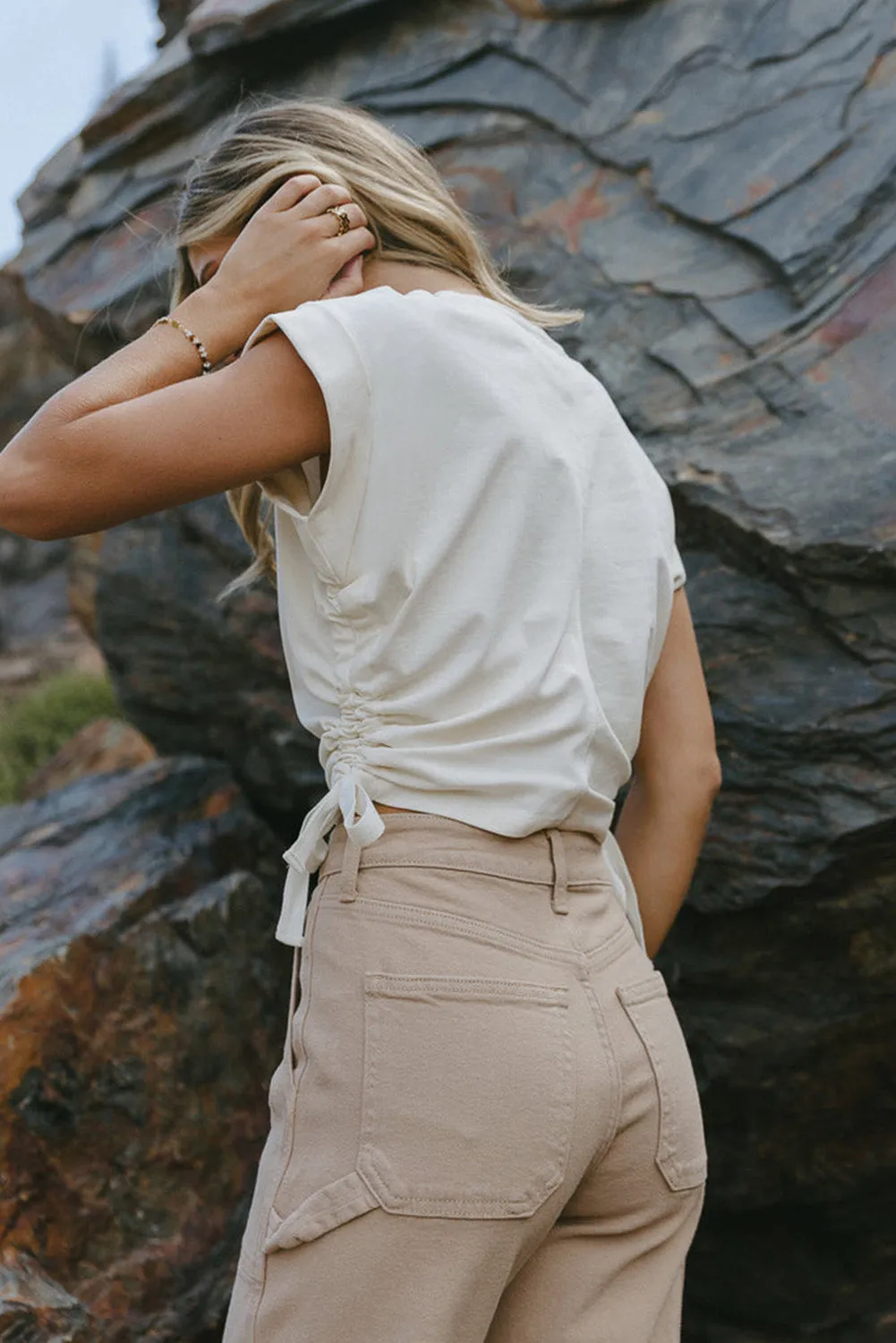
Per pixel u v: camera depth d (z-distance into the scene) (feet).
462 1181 4.04
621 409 8.18
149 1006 8.41
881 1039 7.83
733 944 7.82
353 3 10.08
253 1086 8.70
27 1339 6.75
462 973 4.18
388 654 4.47
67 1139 7.85
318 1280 4.09
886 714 7.11
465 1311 4.05
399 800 4.45
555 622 4.47
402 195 5.12
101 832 9.61
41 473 4.26
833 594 7.25
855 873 7.33
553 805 4.41
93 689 18.56
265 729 9.96
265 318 4.66
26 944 8.31
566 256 8.87
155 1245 7.92
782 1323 8.84
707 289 8.28
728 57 8.87
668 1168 4.47
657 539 4.91
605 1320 4.44
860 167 8.08
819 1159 8.25
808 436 7.54
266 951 9.15
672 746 5.31
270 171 5.12
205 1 10.73
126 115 11.01
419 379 4.44
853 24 8.57
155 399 4.27
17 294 11.44
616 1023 4.36
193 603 10.19
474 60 9.84
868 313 7.76
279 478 4.61
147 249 10.45
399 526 4.42
